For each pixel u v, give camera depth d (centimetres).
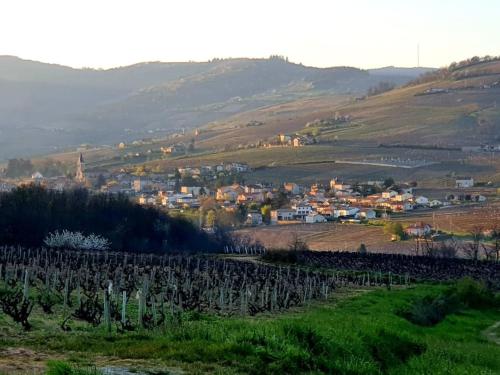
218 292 6744
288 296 6562
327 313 5884
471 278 10088
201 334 3578
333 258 13262
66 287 5419
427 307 7194
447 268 12325
